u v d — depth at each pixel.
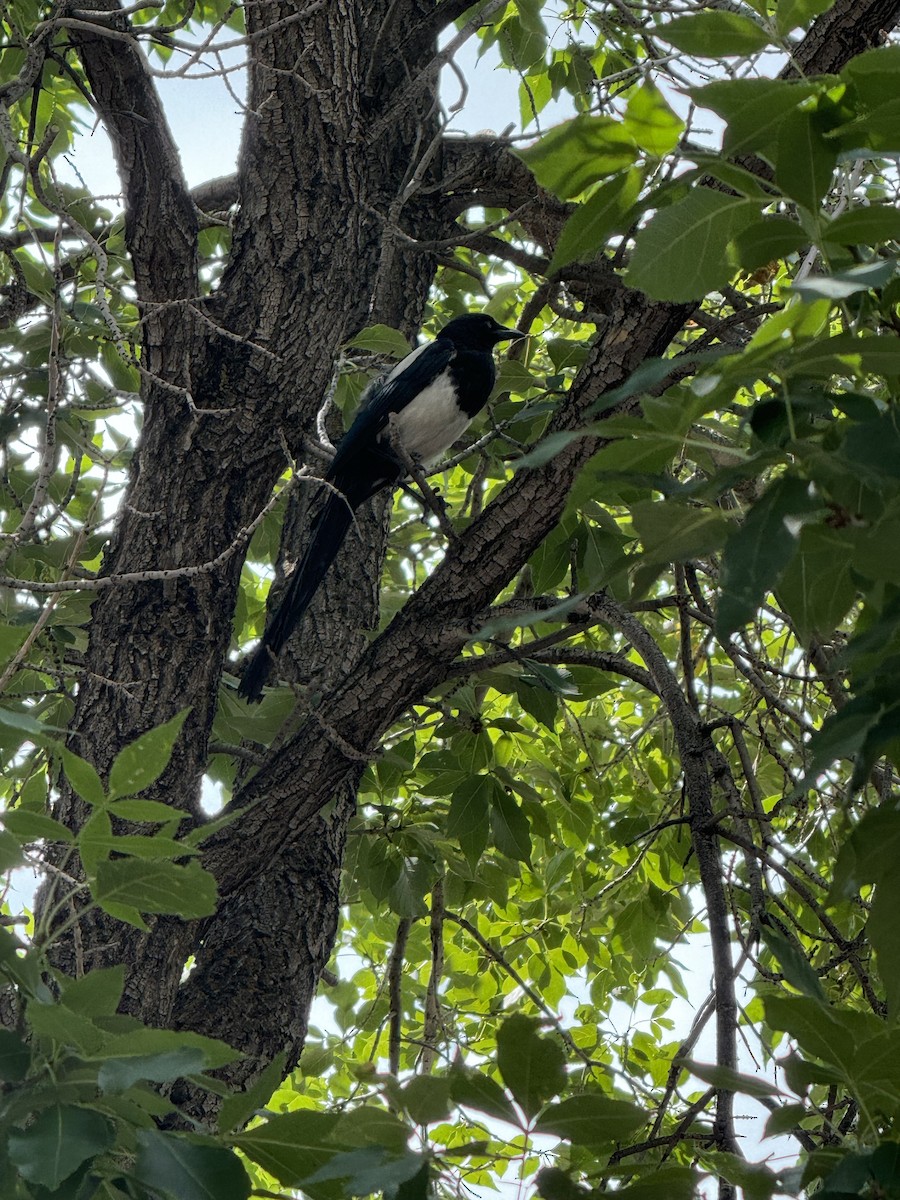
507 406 5.00
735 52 1.54
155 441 4.24
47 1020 1.55
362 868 5.15
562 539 4.08
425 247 4.80
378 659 3.96
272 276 4.37
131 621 4.06
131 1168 1.71
